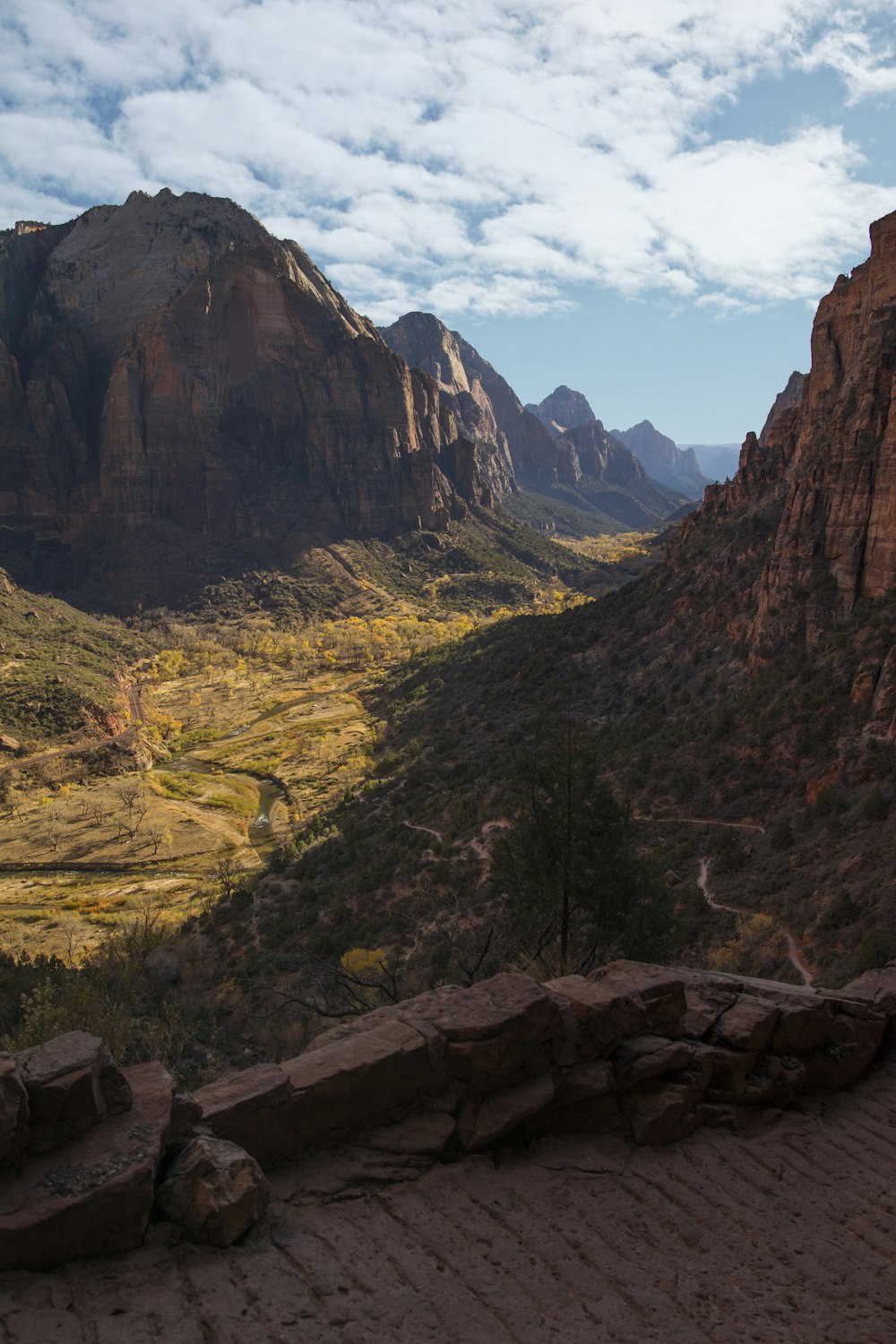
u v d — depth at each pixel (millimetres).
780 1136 9320
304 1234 6570
